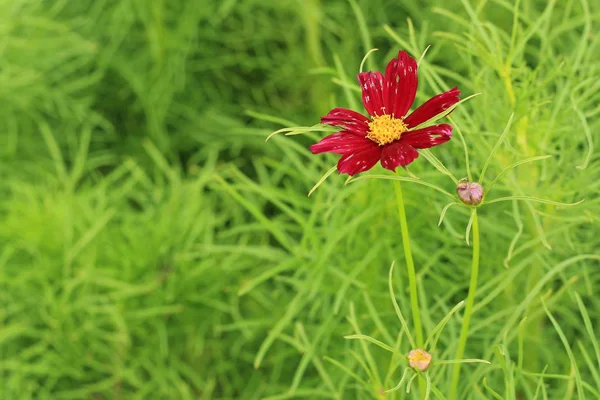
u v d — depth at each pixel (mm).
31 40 1294
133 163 1174
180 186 1130
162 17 1309
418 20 1233
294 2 1301
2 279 1053
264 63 1332
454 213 890
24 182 1262
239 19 1401
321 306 994
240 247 943
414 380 823
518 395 907
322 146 640
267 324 1004
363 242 917
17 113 1306
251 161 1338
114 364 1057
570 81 846
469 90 923
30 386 1048
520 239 880
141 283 1055
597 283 965
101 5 1336
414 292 680
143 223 1111
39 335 1053
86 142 1220
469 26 849
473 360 673
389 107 650
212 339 1095
